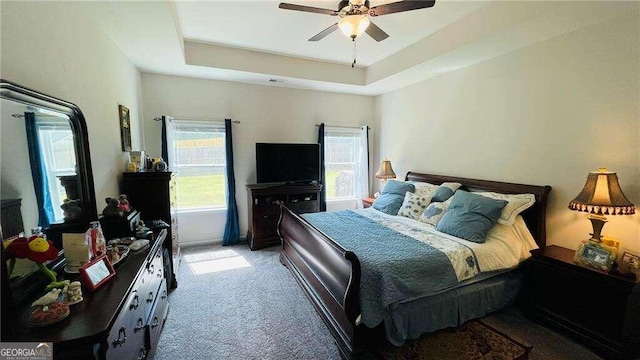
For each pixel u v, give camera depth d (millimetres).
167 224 2709
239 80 4148
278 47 3551
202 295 2775
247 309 2539
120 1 1938
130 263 1630
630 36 2096
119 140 2711
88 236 1459
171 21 2240
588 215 2346
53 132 1472
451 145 3709
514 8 2291
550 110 2607
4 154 1112
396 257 2068
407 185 3793
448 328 2256
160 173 2801
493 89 3129
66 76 1698
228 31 3043
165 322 2320
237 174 4379
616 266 1958
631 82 2102
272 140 4547
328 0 2426
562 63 2502
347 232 2719
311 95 4762
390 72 3867
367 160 5188
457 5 2518
